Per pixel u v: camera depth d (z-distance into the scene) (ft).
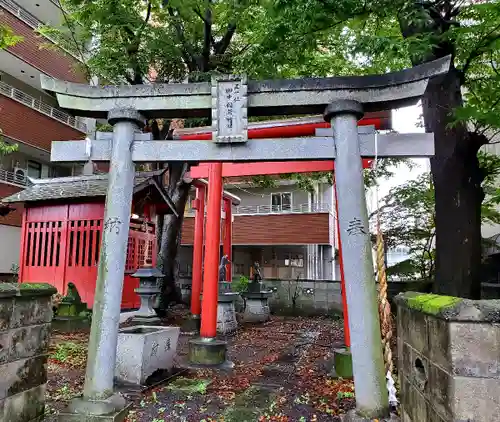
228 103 14.42
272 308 55.67
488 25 20.02
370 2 19.04
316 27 20.47
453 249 20.74
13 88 60.08
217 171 26.81
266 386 20.40
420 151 13.92
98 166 68.90
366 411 12.20
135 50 37.04
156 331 21.62
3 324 11.37
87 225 41.57
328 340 35.35
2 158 62.28
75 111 15.31
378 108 14.44
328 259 77.71
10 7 57.62
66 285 41.04
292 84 14.33
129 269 43.65
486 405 7.29
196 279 39.14
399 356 12.29
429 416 8.96
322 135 14.35
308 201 79.51
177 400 17.78
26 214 44.24
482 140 21.56
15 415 11.71
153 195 44.52
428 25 20.70
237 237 75.20
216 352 24.68
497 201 29.84
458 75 22.29
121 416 13.44
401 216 45.34
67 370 22.15
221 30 40.60
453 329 7.66
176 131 28.12
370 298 12.91
